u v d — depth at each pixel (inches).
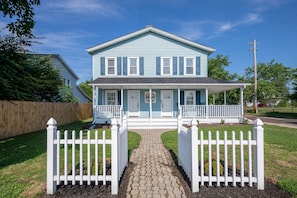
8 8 256.2
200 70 708.0
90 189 147.9
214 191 143.0
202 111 619.8
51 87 707.4
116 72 700.0
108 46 701.9
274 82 1713.8
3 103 394.9
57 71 767.1
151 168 205.3
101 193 142.9
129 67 702.5
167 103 698.2
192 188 145.0
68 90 920.3
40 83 636.1
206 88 631.2
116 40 693.9
